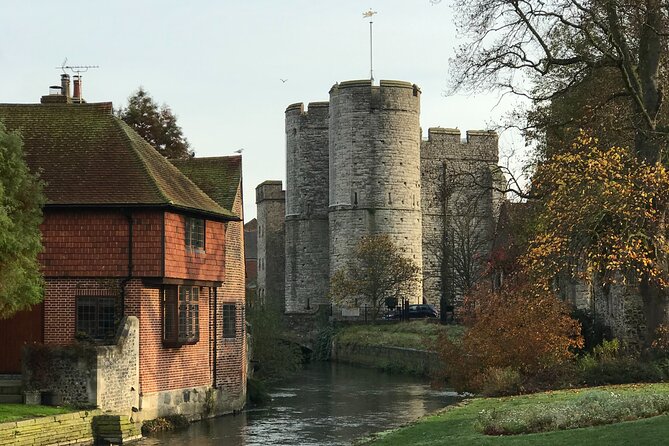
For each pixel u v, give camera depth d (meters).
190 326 36.50
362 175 91.06
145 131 55.19
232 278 40.75
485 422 23.34
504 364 35.34
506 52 34.34
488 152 102.12
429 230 99.44
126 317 33.03
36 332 33.97
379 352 67.69
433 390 48.44
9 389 31.02
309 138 100.25
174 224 34.94
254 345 56.12
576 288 48.84
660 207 30.36
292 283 101.12
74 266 34.06
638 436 19.08
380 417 38.22
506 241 62.06
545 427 22.48
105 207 33.91
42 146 36.22
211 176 42.12
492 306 36.72
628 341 39.06
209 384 38.12
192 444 30.88
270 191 114.50
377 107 91.12
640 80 33.81
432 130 100.50
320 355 80.50
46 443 27.58
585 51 35.66
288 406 42.50
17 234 29.05
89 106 37.97
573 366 33.97
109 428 29.98
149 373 34.25
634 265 30.45
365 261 87.88
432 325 71.12
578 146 31.34
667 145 33.69
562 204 30.75
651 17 32.72
